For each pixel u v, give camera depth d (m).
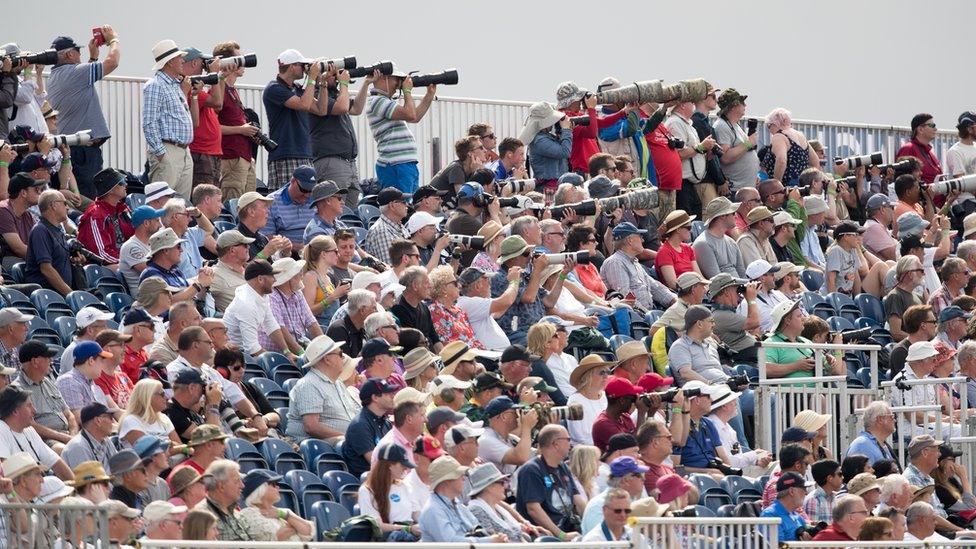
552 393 57.62
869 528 50.53
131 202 69.44
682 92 82.12
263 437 52.34
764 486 57.03
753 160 84.94
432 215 71.06
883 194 87.56
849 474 56.22
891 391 63.53
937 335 68.31
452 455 48.81
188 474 44.97
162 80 70.31
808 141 92.31
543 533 48.72
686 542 44.28
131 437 48.62
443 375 54.16
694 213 83.38
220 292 60.88
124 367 53.44
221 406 51.62
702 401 58.12
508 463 51.62
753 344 65.69
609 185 75.50
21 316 52.91
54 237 61.22
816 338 65.19
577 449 50.53
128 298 61.12
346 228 68.62
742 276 74.25
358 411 54.22
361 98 76.94
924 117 92.31
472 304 61.34
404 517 47.62
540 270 62.62
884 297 76.38
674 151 81.25
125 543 43.47
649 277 71.19
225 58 72.94
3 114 68.19
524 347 60.22
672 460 57.38
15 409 47.25
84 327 53.47
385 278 62.22
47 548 42.94
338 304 62.75
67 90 71.06
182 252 62.91
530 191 74.69
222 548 40.16
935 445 58.06
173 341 54.16
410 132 77.62
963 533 55.56
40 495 45.22
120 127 79.62
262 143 73.94
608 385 54.66
